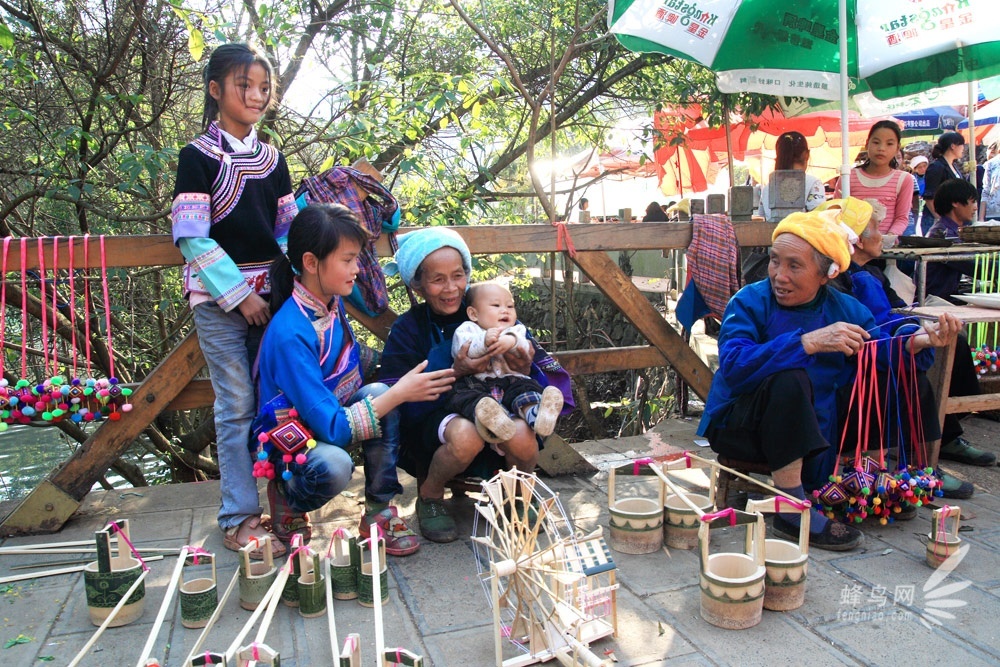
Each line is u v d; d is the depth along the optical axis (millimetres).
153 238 2945
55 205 5770
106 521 3037
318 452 2475
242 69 2617
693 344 5559
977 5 3910
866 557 2613
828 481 2758
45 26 5098
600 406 8062
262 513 3055
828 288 2938
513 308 2842
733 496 3203
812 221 2680
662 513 2693
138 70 5102
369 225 3121
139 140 5688
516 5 6730
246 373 2766
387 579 2455
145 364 6137
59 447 9430
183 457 6168
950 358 3148
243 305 2645
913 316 2988
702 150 9969
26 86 5191
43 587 2480
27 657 2059
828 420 2832
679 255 6676
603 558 2076
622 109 7434
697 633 2137
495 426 2496
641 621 2205
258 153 2730
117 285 6023
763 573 2178
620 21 4242
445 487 3084
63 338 5656
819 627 2160
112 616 2086
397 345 2922
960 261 4164
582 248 3562
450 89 5254
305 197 3076
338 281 2535
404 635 2146
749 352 2689
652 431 4309
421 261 2770
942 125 8867
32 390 2768
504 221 6977
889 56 4027
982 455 3543
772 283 2822
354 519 3029
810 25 4184
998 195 6176
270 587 2219
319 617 2250
